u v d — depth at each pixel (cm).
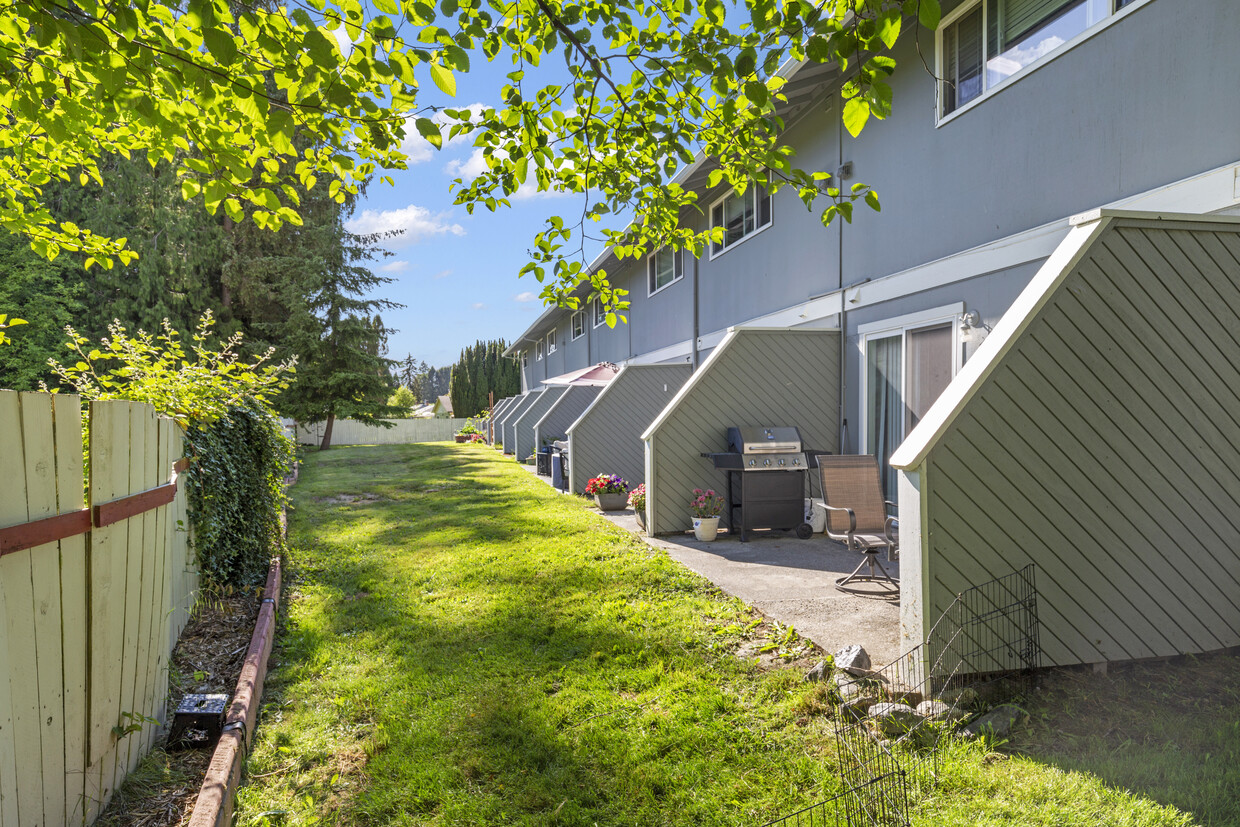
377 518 977
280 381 607
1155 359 386
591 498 1132
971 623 365
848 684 364
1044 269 390
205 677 391
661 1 326
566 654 432
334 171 360
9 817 196
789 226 921
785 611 498
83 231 458
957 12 622
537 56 327
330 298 2375
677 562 652
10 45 295
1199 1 419
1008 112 569
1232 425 396
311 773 307
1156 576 388
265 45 257
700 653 427
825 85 799
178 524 416
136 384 456
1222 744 303
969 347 605
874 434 756
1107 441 382
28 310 1830
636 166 394
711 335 1179
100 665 258
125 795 276
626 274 1672
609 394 1187
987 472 369
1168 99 438
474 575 626
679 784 289
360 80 278
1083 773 283
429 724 343
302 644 458
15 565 203
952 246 633
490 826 267
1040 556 375
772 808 270
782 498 755
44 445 221
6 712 196
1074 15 508
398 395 3897
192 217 2184
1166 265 388
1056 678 379
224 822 255
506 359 4291
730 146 362
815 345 813
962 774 285
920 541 361
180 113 308
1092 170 493
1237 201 397
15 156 422
